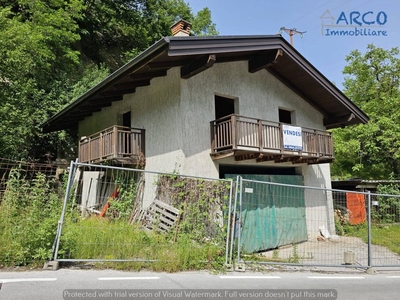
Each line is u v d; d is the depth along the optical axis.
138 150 9.10
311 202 11.04
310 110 11.80
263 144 8.35
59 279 4.11
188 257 5.29
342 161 19.41
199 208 7.04
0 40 8.95
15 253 4.48
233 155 7.96
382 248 9.40
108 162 8.97
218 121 8.45
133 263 4.87
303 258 7.16
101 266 4.78
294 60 9.62
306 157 9.62
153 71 8.37
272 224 9.42
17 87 10.14
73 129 14.98
